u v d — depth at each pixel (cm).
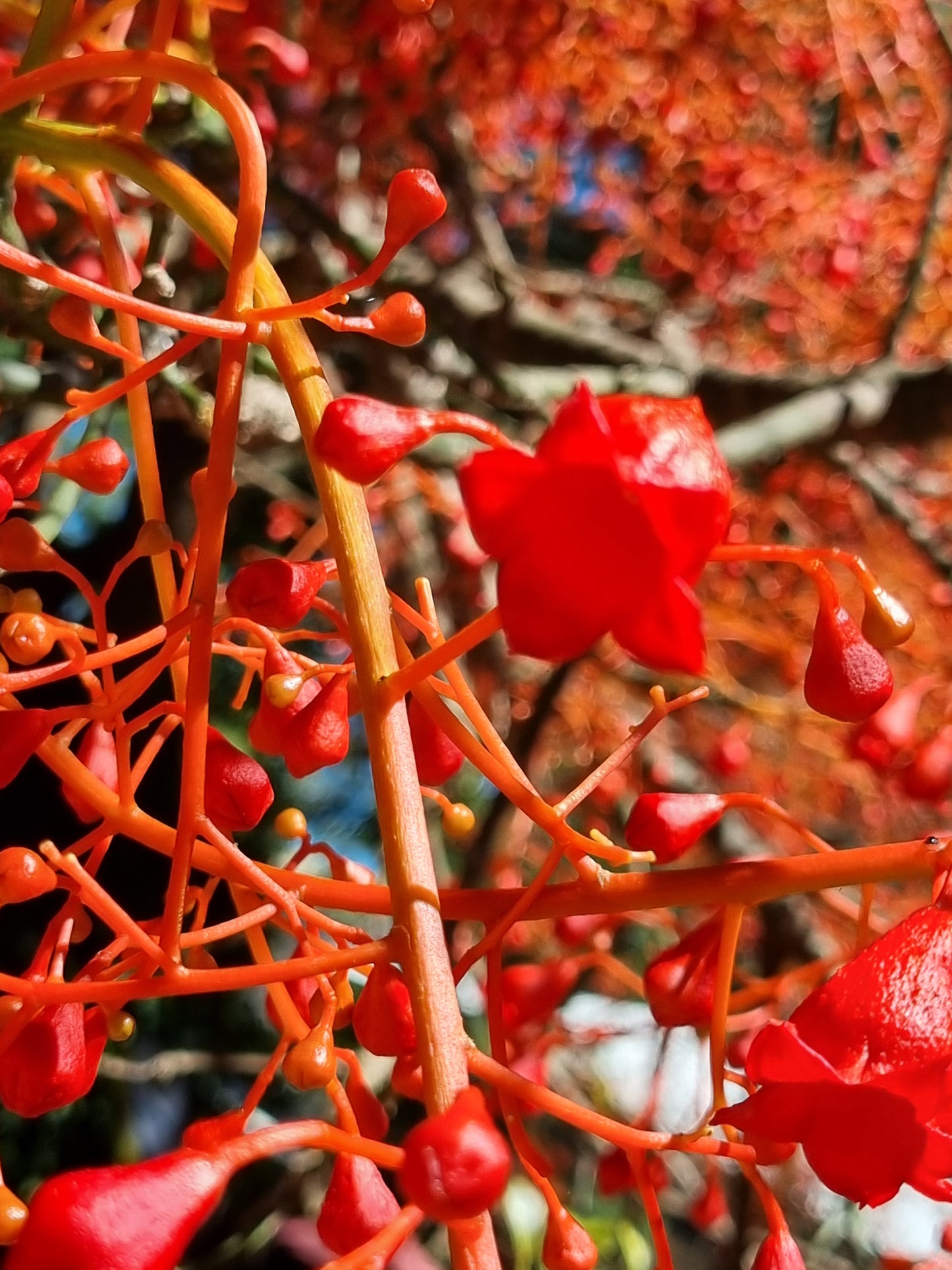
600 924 23
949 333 67
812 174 63
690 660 11
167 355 15
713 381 55
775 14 59
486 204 59
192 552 16
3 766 15
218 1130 13
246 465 53
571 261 87
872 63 60
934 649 64
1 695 16
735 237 65
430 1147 11
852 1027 14
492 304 57
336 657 58
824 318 68
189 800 14
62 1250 12
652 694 15
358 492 15
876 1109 13
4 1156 51
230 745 16
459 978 15
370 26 42
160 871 46
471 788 60
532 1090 14
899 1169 13
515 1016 22
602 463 11
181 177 16
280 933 49
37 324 24
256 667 18
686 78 59
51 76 15
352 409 12
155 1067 44
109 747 18
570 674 42
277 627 16
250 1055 48
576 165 67
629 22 55
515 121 60
